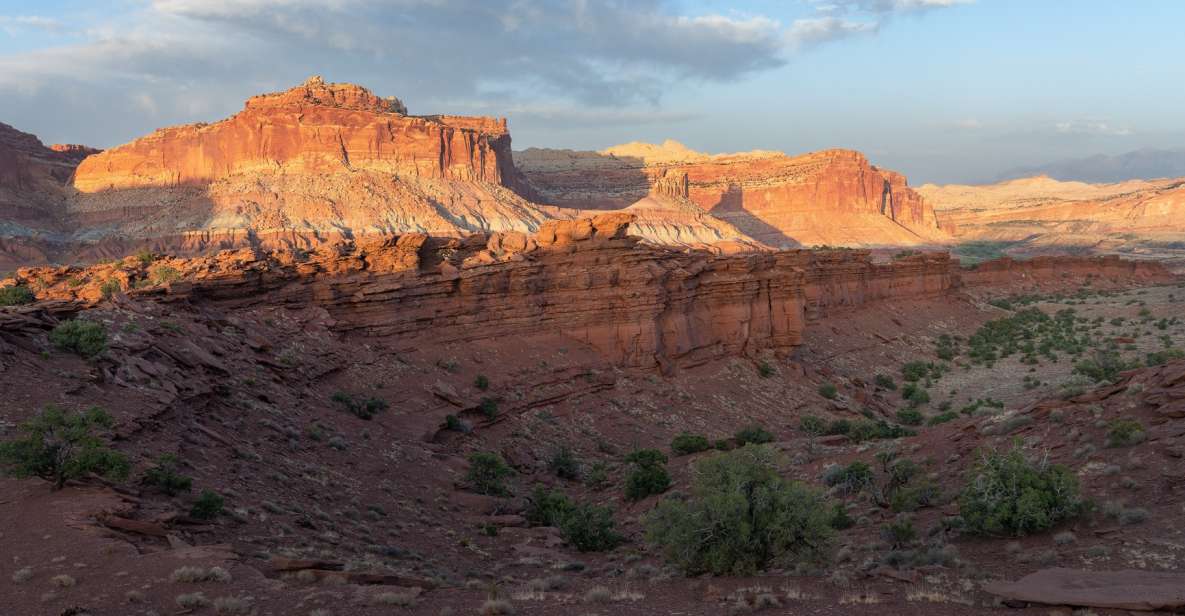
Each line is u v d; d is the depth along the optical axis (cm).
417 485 3528
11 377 2702
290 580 1784
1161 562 1705
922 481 2688
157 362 3381
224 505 2344
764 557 2066
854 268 10694
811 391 7038
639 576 2216
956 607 1551
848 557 2184
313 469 3159
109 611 1477
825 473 3203
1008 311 13775
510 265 5828
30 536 1816
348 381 4534
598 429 5288
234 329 4306
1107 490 2212
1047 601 1473
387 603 1653
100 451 2103
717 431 5700
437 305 5444
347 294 5122
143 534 1944
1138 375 2888
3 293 4303
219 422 3234
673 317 6588
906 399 7675
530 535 3033
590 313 6078
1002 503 2131
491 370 5334
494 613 1631
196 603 1527
